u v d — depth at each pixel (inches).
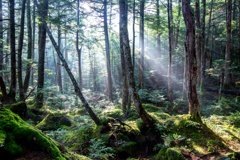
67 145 183.2
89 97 473.7
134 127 227.6
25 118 289.3
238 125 249.0
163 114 296.2
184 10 207.6
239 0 582.2
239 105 373.7
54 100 440.1
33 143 81.3
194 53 207.3
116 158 177.5
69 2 447.8
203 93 477.7
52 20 372.5
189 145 176.6
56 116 282.5
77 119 278.2
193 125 198.2
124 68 334.3
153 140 214.7
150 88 601.9
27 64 408.2
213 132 194.2
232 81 556.4
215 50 703.1
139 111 227.8
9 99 301.9
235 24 631.2
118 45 625.0
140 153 195.8
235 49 633.6
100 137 191.8
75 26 471.2
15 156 71.5
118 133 207.3
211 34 653.9
